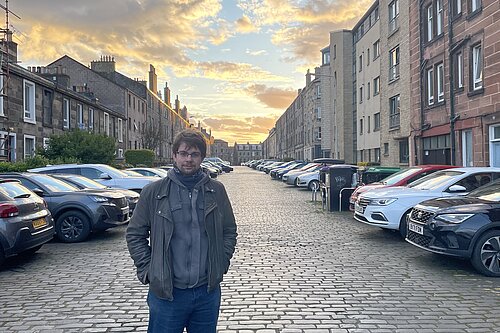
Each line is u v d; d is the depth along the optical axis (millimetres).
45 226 7969
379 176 14539
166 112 65875
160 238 2891
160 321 2924
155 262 2871
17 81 20703
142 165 32094
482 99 15430
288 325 4730
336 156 43500
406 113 23984
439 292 5875
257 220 12906
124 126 40375
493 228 6730
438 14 19219
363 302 5477
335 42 44219
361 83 38750
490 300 5543
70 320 4945
